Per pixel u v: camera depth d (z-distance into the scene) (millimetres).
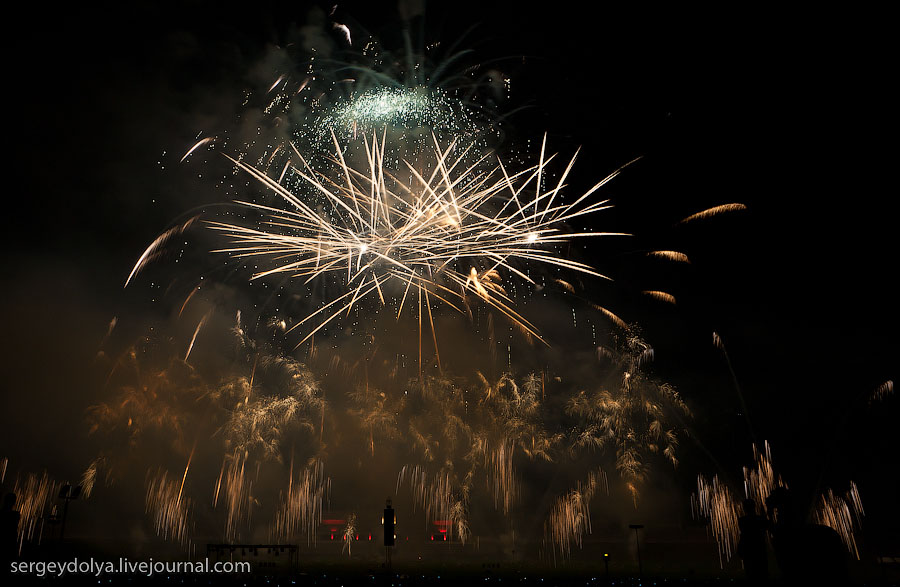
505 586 12438
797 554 6191
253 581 12469
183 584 11836
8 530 8672
